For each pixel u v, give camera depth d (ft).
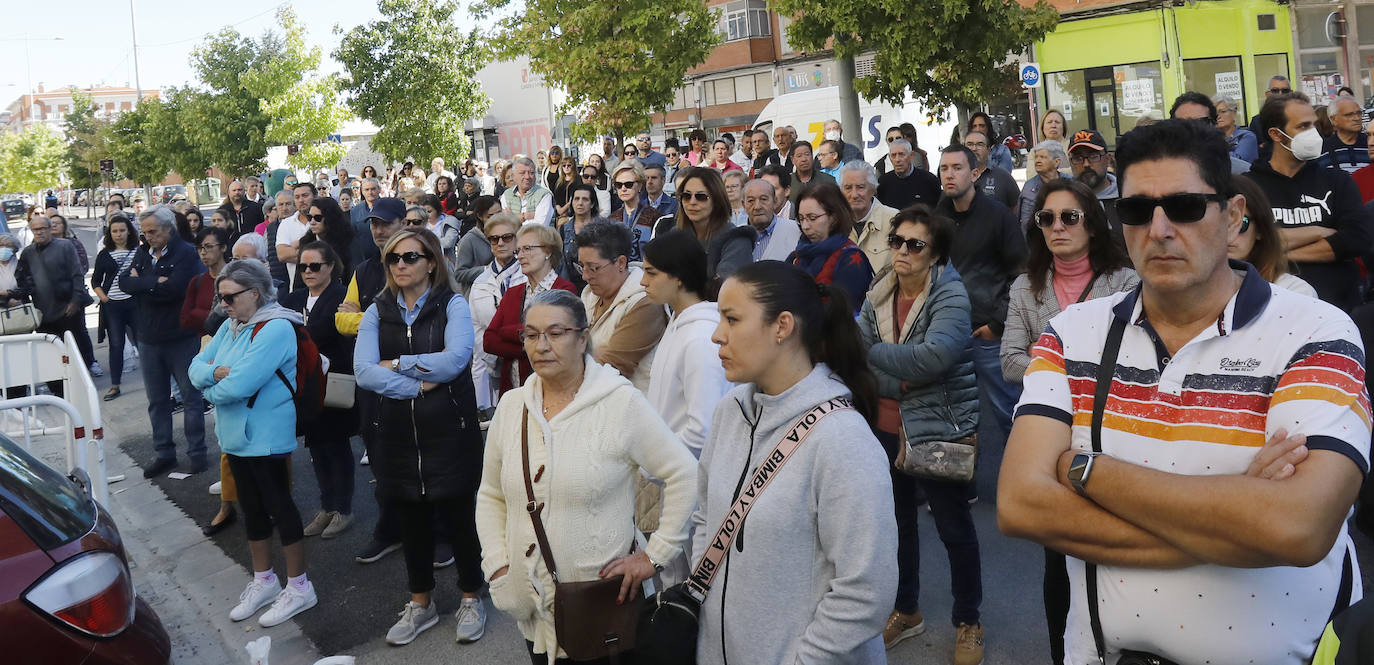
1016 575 16.46
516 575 10.78
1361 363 5.91
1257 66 80.43
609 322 14.57
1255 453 5.96
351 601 18.21
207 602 18.97
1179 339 6.37
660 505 12.50
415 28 96.22
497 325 18.39
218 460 28.76
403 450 15.81
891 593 7.96
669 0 64.85
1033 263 15.40
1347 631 5.08
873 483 8.00
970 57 52.24
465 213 43.60
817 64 122.01
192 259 27.73
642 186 32.78
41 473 12.06
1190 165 6.12
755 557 8.23
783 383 8.52
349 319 21.52
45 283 37.73
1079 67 84.02
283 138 118.01
